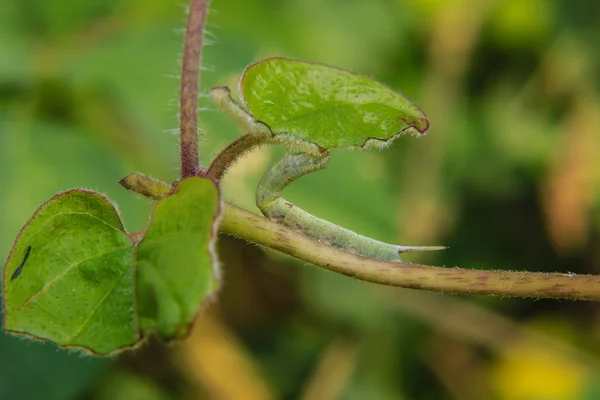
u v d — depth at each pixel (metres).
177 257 0.20
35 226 0.21
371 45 0.41
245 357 0.36
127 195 0.30
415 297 0.39
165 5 0.37
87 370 0.29
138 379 0.33
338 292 0.36
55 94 0.33
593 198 0.40
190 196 0.20
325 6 0.41
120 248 0.21
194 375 0.35
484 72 0.43
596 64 0.42
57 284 0.21
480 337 0.39
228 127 0.32
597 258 0.40
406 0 0.42
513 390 0.38
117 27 0.36
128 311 0.21
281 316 0.38
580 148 0.40
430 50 0.42
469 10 0.42
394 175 0.40
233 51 0.36
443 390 0.38
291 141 0.21
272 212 0.22
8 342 0.29
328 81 0.22
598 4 0.42
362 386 0.37
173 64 0.34
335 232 0.22
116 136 0.33
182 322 0.20
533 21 0.42
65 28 0.35
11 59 0.33
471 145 0.41
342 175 0.33
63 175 0.30
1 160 0.30
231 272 0.37
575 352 0.38
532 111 0.42
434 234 0.39
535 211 0.41
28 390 0.28
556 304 0.40
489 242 0.41
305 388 0.36
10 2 0.34
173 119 0.33
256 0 0.40
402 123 0.22
